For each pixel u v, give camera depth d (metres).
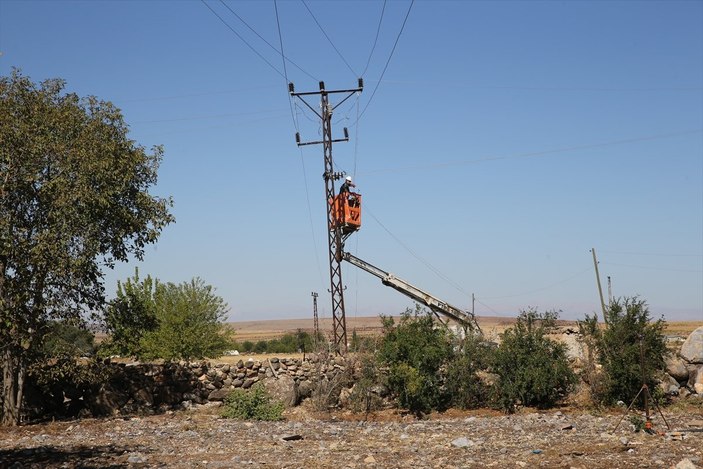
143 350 35.56
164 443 19.69
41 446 19.19
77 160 23.66
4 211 23.31
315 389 29.91
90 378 25.78
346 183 38.47
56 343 25.50
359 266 38.44
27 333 23.39
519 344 29.03
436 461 15.71
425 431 22.31
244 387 30.17
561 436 20.11
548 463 15.03
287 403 29.06
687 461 13.61
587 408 27.73
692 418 23.81
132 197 25.84
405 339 29.14
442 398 29.58
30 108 23.97
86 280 24.34
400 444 19.12
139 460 16.55
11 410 24.25
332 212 38.38
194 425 23.89
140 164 26.08
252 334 155.75
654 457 15.30
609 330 28.20
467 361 29.39
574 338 32.09
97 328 26.11
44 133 23.86
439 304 38.94
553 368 28.30
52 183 22.95
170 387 29.58
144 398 28.78
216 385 30.12
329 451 17.84
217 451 18.09
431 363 28.81
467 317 38.75
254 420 25.98
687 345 30.38
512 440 19.52
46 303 23.45
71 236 23.08
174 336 36.25
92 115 25.61
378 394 29.62
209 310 38.44
